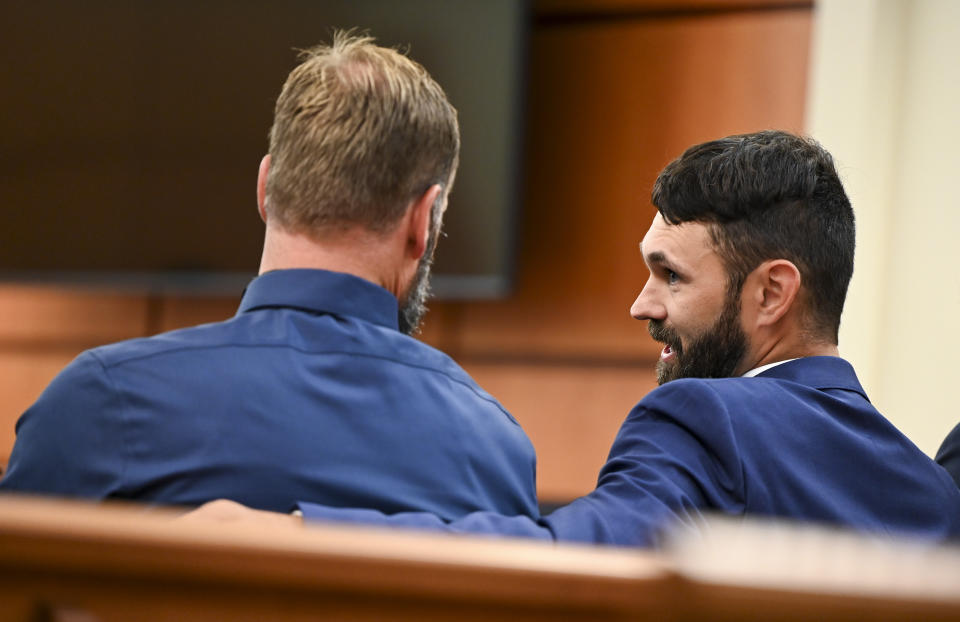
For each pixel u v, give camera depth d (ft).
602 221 31.14
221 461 7.77
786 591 3.47
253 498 7.79
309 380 8.18
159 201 33.58
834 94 25.89
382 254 8.97
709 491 9.38
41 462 7.75
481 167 30.32
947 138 24.63
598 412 31.07
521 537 8.06
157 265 33.68
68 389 7.84
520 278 31.81
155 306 35.76
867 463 9.98
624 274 30.96
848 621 3.47
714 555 3.61
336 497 7.95
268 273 8.80
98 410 7.78
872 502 9.90
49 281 34.63
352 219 8.82
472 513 8.43
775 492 9.53
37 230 34.68
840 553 3.65
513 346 31.89
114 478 7.68
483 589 3.77
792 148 10.91
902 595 3.43
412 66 9.11
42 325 36.91
